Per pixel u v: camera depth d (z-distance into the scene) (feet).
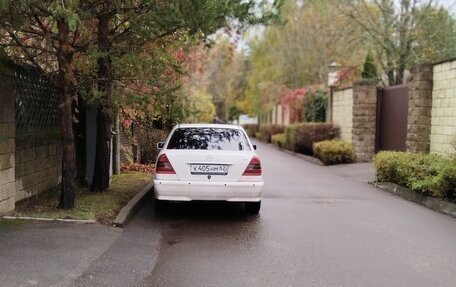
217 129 27.58
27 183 26.55
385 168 37.42
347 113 63.87
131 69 24.27
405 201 31.96
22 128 25.57
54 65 27.73
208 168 24.79
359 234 22.84
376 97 58.49
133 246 19.95
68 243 19.33
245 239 21.66
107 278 16.05
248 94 166.40
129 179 36.94
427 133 44.01
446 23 63.87
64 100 23.54
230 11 22.58
